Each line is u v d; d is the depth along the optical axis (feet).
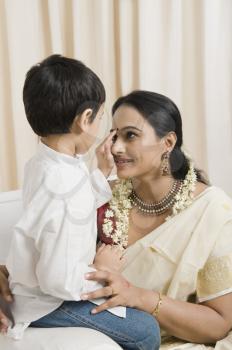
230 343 4.47
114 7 8.77
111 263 4.20
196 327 4.47
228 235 4.61
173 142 4.67
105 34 8.65
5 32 8.08
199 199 4.75
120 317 3.93
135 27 8.87
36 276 3.67
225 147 9.66
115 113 4.55
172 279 4.64
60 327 3.90
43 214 3.51
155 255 4.68
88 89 3.74
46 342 3.69
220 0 9.07
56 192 3.56
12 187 8.65
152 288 4.70
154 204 4.87
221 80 9.41
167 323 4.43
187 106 9.53
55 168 3.67
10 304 3.89
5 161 8.54
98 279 3.90
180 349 4.50
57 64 3.76
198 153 9.68
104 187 4.29
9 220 5.65
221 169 9.69
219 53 9.30
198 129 9.63
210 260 4.61
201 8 9.06
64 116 3.69
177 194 4.79
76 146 3.88
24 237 3.58
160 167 4.72
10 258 3.68
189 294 4.75
